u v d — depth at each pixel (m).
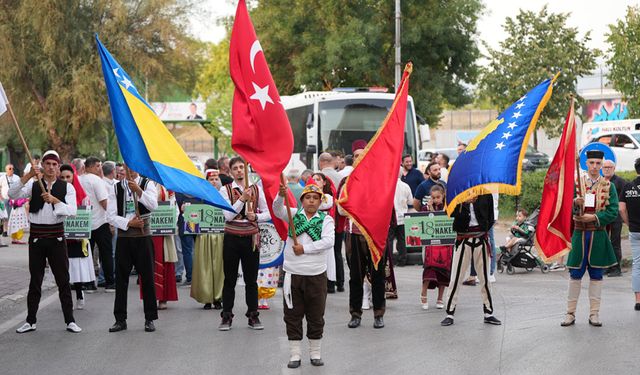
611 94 55.84
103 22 44.25
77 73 42.56
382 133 11.20
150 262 11.40
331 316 12.40
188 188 10.91
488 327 11.28
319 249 9.17
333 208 14.28
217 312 12.92
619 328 11.02
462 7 41.59
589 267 11.19
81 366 9.32
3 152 55.50
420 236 12.77
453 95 43.38
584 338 10.40
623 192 12.59
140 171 10.80
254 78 10.13
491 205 11.51
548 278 16.53
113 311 12.30
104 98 43.31
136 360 9.59
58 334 11.20
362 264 11.48
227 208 11.06
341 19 42.16
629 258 18.38
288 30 42.97
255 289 11.43
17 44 43.06
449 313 11.52
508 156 11.30
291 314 9.19
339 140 26.17
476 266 11.51
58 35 42.91
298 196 14.58
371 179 11.05
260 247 12.27
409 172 19.20
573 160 11.27
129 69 44.38
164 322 12.05
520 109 11.47
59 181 11.44
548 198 11.40
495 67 38.28
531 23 37.75
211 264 13.16
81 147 46.53
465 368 8.94
